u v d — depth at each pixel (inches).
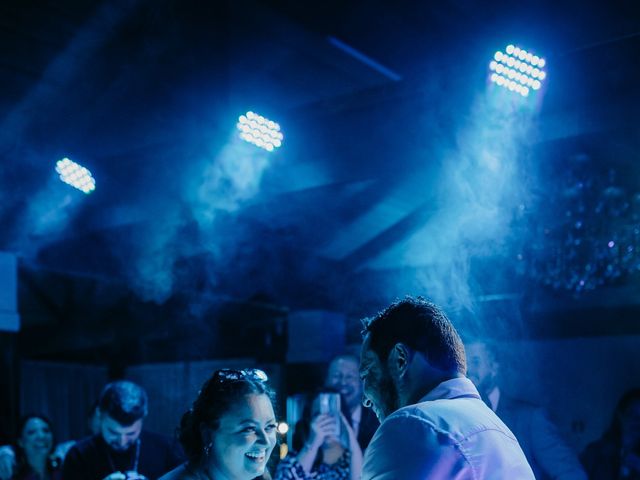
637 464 177.5
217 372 83.7
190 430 83.2
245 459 80.4
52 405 315.0
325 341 259.4
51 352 311.4
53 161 197.2
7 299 206.7
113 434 141.6
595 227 212.1
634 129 147.4
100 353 333.4
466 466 66.4
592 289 221.9
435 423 68.0
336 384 161.8
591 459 185.3
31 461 183.3
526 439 146.4
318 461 143.7
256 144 185.2
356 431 162.1
